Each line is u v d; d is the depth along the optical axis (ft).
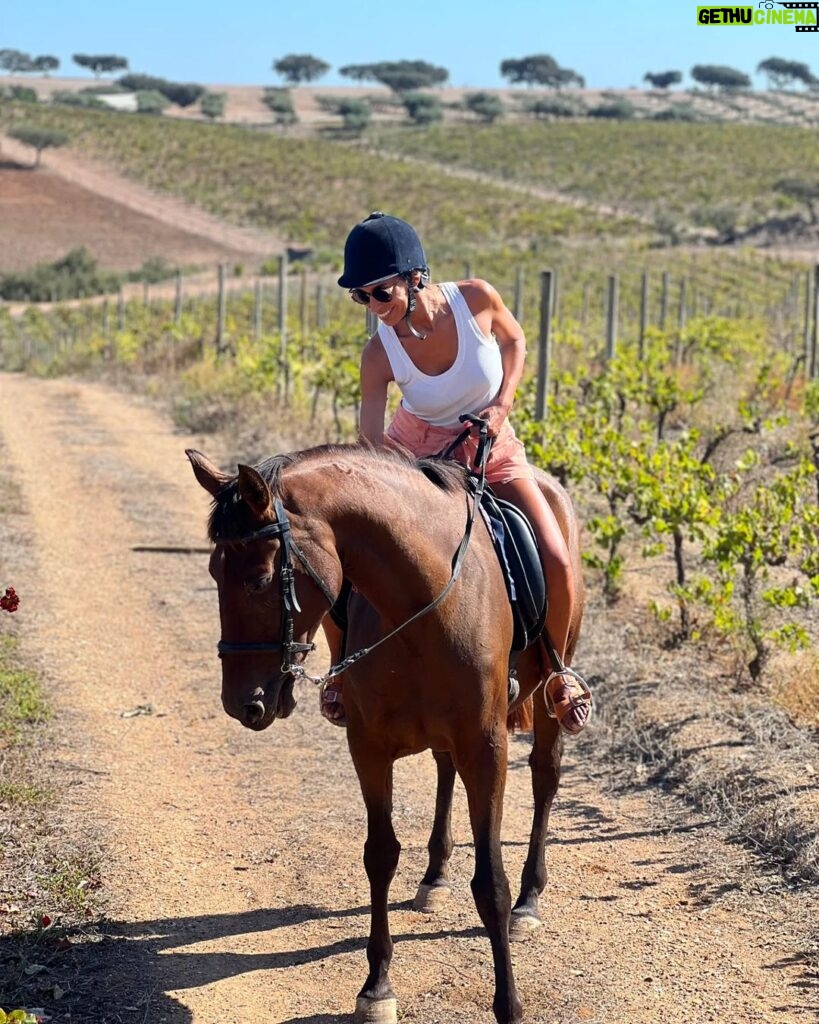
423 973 14.28
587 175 314.55
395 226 13.12
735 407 49.57
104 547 35.96
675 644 25.20
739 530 23.91
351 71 591.78
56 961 14.37
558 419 35.50
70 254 217.56
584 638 25.18
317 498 11.56
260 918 15.69
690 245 216.54
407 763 20.98
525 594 13.51
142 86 533.14
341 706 13.94
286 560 10.98
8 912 15.29
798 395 52.90
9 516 39.37
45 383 85.81
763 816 17.47
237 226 266.57
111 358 96.37
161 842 17.71
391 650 12.26
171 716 23.07
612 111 471.21
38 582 31.99
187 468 48.34
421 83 541.34
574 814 18.67
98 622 28.86
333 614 13.35
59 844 17.26
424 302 13.46
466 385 13.75
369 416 13.84
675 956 14.51
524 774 20.35
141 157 328.49
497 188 294.05
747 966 14.24
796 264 179.93
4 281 206.39
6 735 21.22
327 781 20.12
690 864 16.83
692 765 19.42
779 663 24.35
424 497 12.54
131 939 15.02
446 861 15.99
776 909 15.46
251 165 319.88
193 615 29.45
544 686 15.15
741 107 535.19
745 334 70.85
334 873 16.88
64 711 22.89
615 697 22.13
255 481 10.71
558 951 14.70
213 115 474.08
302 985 14.08
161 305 149.59
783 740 19.94
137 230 258.78
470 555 12.72
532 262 184.44
